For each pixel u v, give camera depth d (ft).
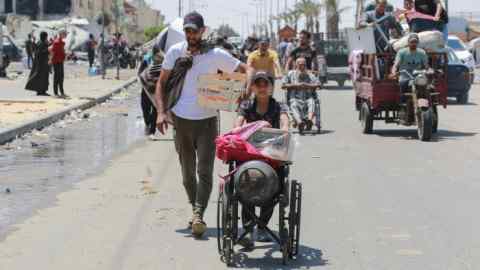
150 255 26.20
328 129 66.03
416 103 57.88
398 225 30.55
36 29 230.48
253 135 25.22
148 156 50.03
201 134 28.76
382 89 59.88
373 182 40.06
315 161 47.39
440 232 29.40
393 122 61.62
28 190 38.19
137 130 66.59
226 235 24.91
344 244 27.71
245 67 28.78
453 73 92.73
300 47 68.49
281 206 24.80
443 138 59.47
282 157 24.77
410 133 62.80
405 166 45.39
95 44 205.87
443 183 39.75
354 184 39.50
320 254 26.40
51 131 65.72
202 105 28.04
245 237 26.61
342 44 136.26
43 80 96.22
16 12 296.30
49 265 24.97
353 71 70.18
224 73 28.02
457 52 114.93
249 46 77.87
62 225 30.50
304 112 62.49
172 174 42.70
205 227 28.50
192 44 28.58
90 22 253.24
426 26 66.85
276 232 28.99
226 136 25.04
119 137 61.31
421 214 32.50
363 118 63.16
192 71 28.68
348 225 30.58
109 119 76.89
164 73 28.94
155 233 29.27
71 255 26.14
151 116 58.75
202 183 28.73
